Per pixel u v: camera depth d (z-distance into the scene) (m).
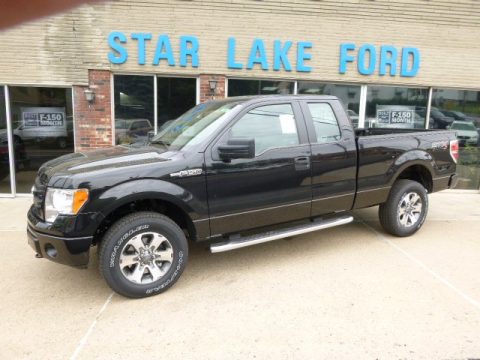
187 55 7.52
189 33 7.46
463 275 4.04
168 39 7.40
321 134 4.37
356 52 7.95
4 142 7.62
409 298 3.53
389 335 2.95
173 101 7.70
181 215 3.83
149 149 3.97
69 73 7.34
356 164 4.57
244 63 7.67
